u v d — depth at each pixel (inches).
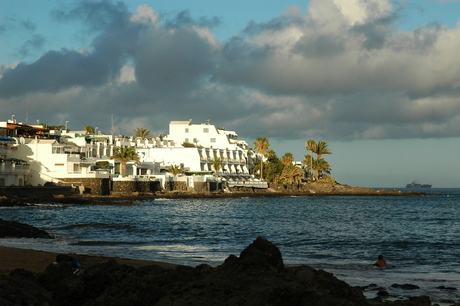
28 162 4805.6
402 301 727.1
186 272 564.4
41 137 5590.6
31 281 623.8
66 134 6250.0
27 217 2802.7
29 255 1080.8
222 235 2036.2
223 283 518.0
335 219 3218.5
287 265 1208.8
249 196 6732.3
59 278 674.8
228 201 5625.0
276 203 5418.3
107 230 2076.8
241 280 543.8
